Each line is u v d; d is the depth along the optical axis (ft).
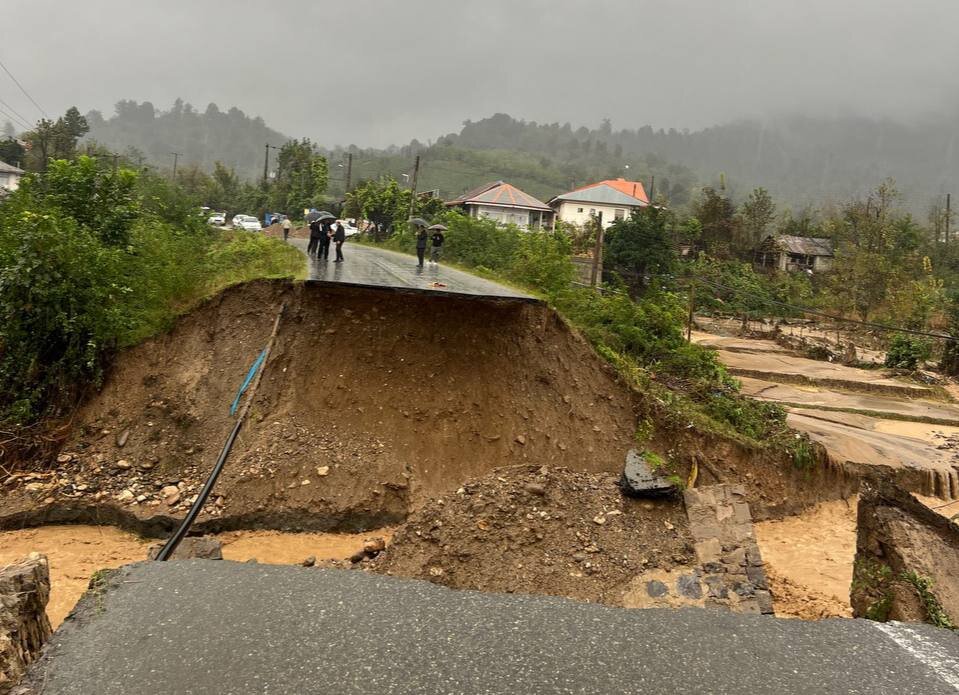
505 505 33.24
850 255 157.99
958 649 13.97
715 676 12.60
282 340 50.98
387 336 51.65
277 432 46.98
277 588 15.01
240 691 11.65
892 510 25.17
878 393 89.66
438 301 52.65
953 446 66.03
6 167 165.78
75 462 45.78
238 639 13.07
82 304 49.75
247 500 43.55
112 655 12.54
